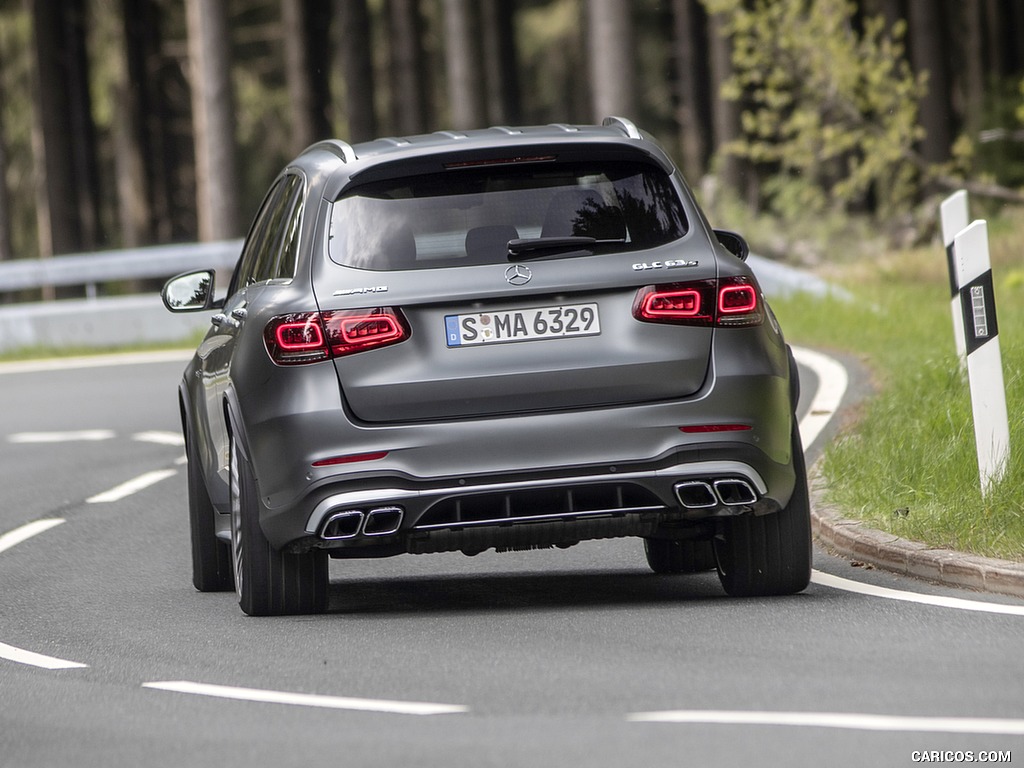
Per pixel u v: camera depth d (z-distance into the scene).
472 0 106.25
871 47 74.50
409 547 20.36
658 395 19.83
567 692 16.47
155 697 17.34
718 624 19.70
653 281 19.86
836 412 37.53
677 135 161.12
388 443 19.66
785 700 15.70
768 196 109.38
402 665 18.22
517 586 23.56
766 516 20.86
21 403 53.84
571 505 19.81
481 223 20.11
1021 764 13.25
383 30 158.62
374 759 14.12
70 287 110.44
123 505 33.50
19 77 142.25
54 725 16.30
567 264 19.84
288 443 19.91
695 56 126.50
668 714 15.30
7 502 34.91
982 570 21.16
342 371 19.80
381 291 19.80
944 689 15.99
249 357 20.48
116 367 63.38
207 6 87.19
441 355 19.73
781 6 74.50
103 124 152.88
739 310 20.08
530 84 163.62
